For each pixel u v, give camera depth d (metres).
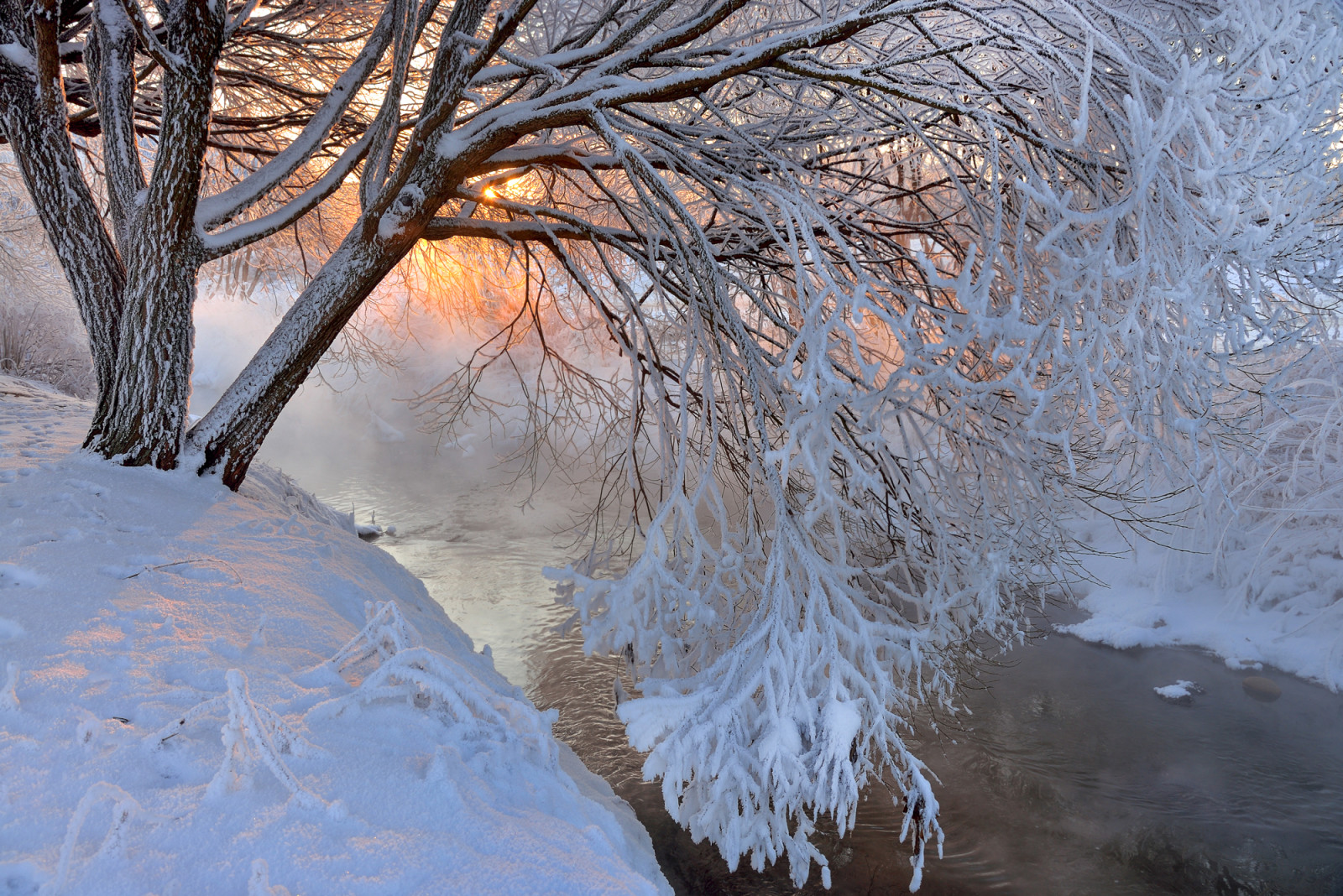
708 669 3.35
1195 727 6.96
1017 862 5.13
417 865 1.82
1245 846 5.34
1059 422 4.43
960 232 5.46
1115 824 5.56
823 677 3.33
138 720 2.20
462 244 9.03
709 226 5.26
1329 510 8.67
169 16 4.90
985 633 8.88
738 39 4.29
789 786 3.04
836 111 4.90
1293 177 3.20
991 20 3.18
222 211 5.07
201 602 3.23
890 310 3.60
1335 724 7.04
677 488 3.62
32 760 1.91
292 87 6.68
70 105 7.11
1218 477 3.59
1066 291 3.08
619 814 3.76
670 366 5.21
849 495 4.40
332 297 5.21
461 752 2.46
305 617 3.39
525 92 6.01
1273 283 3.89
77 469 4.58
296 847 1.79
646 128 4.50
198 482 5.03
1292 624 8.60
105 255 5.06
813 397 3.01
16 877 1.52
